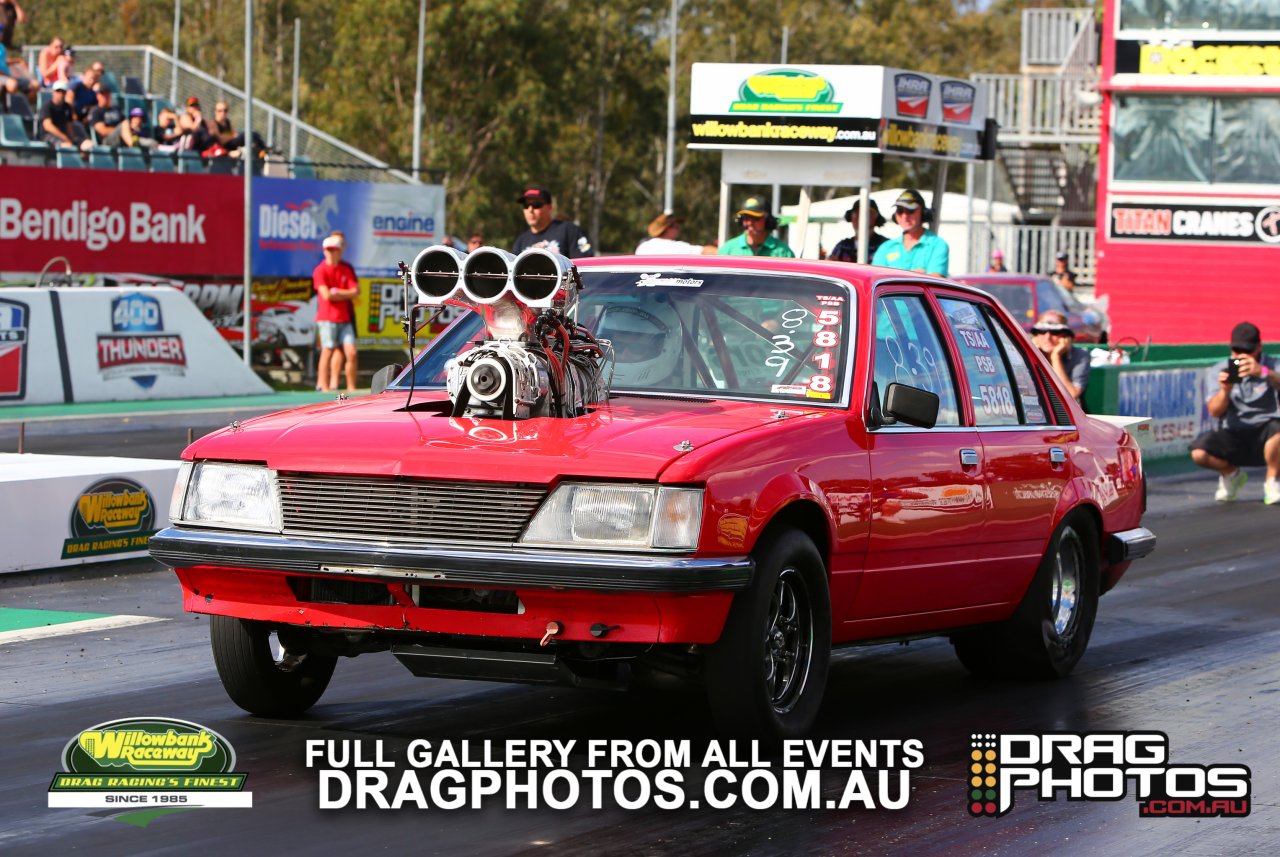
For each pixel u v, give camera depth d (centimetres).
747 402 796
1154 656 1045
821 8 9544
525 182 7981
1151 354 2755
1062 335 1878
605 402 788
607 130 8656
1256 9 4328
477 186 7794
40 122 3538
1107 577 1029
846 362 807
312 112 8106
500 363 741
